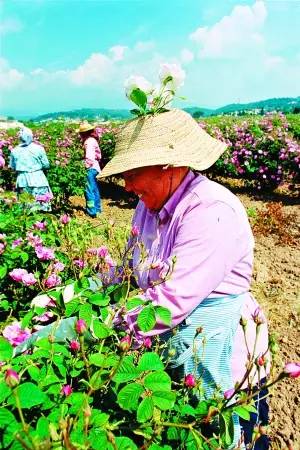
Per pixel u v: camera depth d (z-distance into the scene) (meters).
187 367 1.34
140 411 0.94
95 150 7.43
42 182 6.45
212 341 1.31
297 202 8.08
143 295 1.25
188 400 1.30
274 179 8.95
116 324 1.25
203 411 1.12
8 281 2.57
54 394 1.04
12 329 1.33
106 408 1.11
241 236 1.28
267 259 5.07
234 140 9.63
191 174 1.37
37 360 1.15
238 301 1.33
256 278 4.48
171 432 1.08
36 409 1.04
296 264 4.86
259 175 9.05
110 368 1.12
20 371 1.07
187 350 1.32
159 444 1.06
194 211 1.26
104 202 9.15
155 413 1.04
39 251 2.58
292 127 10.91
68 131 13.66
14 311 2.55
